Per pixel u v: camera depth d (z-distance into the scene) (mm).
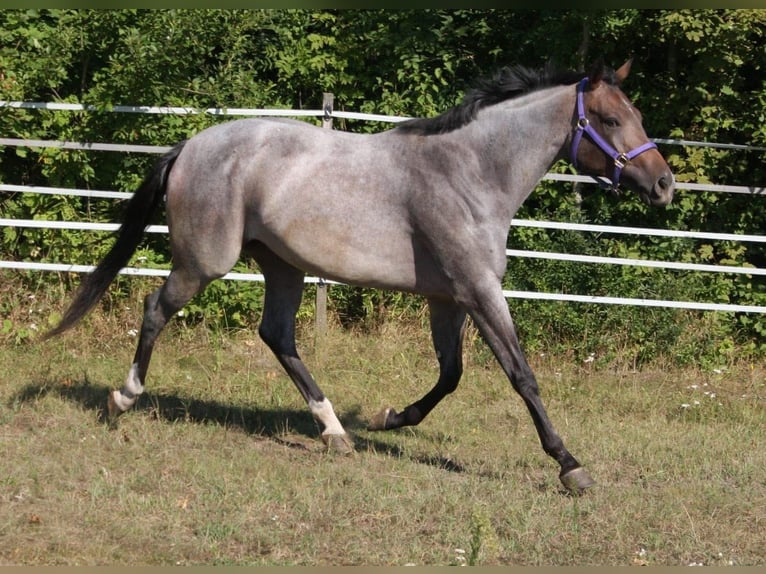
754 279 9859
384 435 6984
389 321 9445
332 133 6184
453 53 9820
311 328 9320
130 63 8898
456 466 6395
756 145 9703
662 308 9367
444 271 5906
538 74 6039
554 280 9484
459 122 5945
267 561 4746
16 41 9336
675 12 9047
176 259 6332
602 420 7699
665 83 9859
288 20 9930
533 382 5879
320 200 5977
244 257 9461
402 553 4930
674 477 6391
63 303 8992
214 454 6207
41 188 8961
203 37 9180
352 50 9977
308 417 7258
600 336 9297
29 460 5832
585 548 5129
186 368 8391
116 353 8570
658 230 9320
